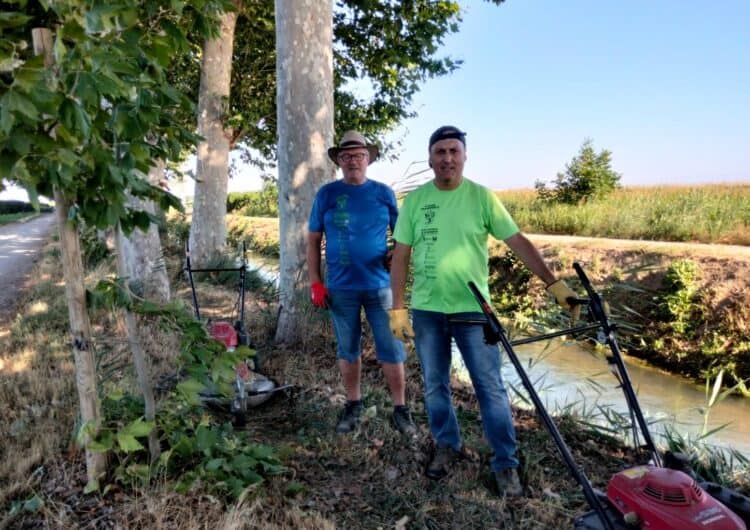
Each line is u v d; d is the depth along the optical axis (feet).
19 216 124.67
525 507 8.82
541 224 50.90
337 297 11.52
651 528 5.73
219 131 34.40
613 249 31.22
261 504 8.50
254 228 60.18
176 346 15.94
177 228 48.52
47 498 8.32
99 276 26.53
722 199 43.34
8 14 5.44
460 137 9.07
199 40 35.22
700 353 22.70
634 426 7.65
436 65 35.60
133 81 6.95
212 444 9.12
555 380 19.44
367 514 8.68
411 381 14.58
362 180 11.56
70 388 12.94
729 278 23.56
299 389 13.70
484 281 9.31
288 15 16.44
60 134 6.18
